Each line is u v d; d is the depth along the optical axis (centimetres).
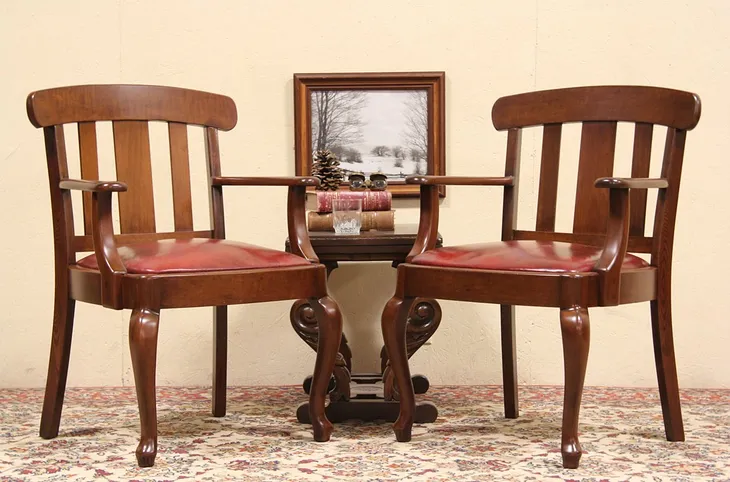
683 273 289
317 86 286
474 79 289
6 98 288
